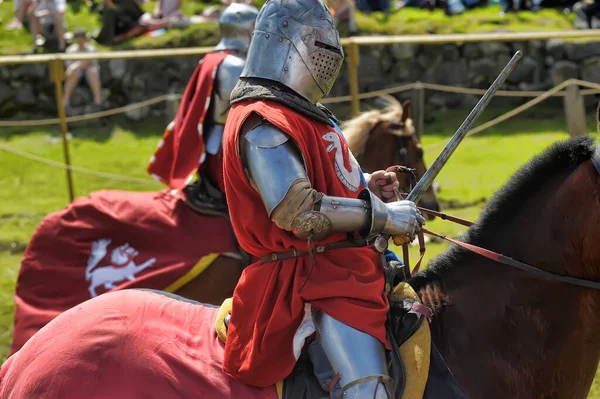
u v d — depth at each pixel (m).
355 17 30.91
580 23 30.56
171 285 10.37
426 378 6.05
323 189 6.08
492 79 29.00
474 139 25.94
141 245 10.58
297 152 5.91
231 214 6.28
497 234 6.57
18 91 28.52
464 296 6.50
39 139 26.70
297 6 6.19
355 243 6.32
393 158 12.16
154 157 11.30
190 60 29.12
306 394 6.04
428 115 28.38
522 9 31.95
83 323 6.33
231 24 10.88
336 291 6.01
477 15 31.38
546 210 6.40
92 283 10.50
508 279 6.44
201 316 6.67
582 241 6.27
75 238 10.65
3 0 33.38
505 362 6.31
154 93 28.86
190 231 10.59
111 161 25.05
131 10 30.09
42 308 10.53
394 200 6.94
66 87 28.20
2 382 6.39
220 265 10.48
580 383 6.47
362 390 5.78
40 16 29.48
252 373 6.06
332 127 6.30
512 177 6.65
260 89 6.09
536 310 6.36
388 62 29.17
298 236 5.93
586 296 6.38
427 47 29.12
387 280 6.36
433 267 6.73
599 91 17.97
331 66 6.29
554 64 28.66
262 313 6.14
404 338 6.16
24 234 19.66
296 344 6.06
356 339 5.89
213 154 10.70
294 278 6.14
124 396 6.02
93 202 10.81
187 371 6.16
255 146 5.83
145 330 6.31
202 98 10.72
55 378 6.08
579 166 6.36
